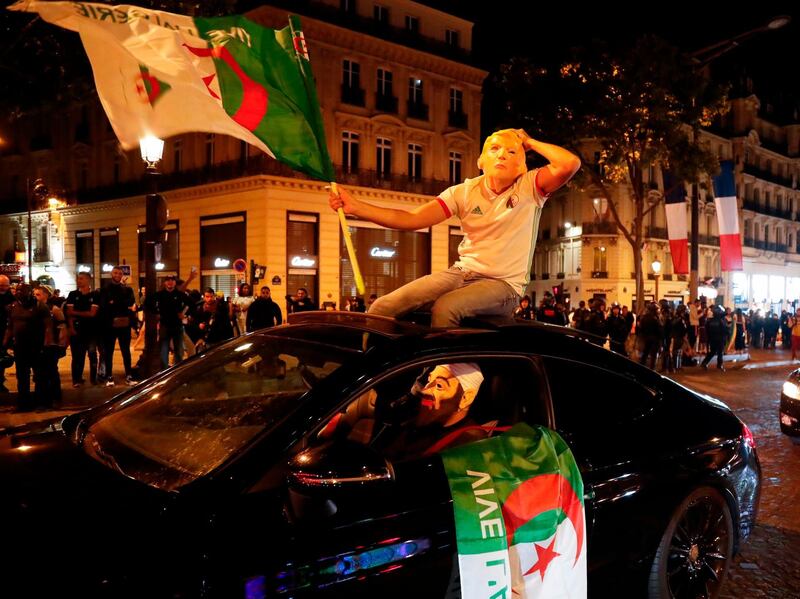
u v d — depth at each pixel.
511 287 3.31
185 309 11.19
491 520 2.35
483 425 2.84
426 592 2.18
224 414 2.68
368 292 29.86
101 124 35.88
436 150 32.53
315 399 2.29
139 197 32.94
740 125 51.41
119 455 2.41
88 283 10.44
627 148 20.61
